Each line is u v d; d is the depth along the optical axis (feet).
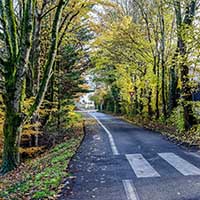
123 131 73.10
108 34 81.56
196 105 55.47
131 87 114.62
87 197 21.09
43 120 67.67
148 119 95.20
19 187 27.02
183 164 31.24
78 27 69.51
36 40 55.93
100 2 60.54
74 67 87.25
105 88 202.49
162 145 46.37
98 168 30.81
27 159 53.93
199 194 20.71
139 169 29.68
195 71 55.57
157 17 79.61
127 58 93.20
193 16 53.72
